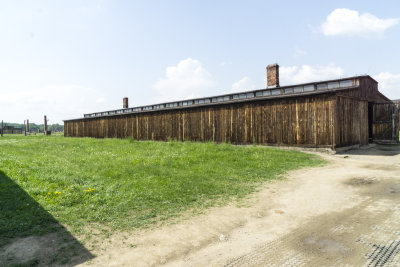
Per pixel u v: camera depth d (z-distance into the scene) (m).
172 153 12.38
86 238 4.10
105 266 3.28
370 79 18.66
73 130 36.28
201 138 20.00
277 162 10.59
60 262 3.36
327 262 3.25
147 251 3.71
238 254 3.56
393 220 4.51
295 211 5.29
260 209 5.47
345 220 4.65
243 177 8.30
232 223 4.75
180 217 5.09
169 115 22.56
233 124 17.97
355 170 9.20
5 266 3.19
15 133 57.00
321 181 7.77
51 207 5.26
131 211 5.40
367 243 3.71
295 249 3.65
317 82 17.55
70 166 9.30
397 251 3.45
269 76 19.78
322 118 13.87
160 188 6.89
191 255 3.57
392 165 10.00
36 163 9.34
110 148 15.49
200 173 8.68
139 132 25.62
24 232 4.20
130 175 8.27
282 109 15.51
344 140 14.50
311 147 14.25
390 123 19.44
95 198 5.94
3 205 5.19
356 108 16.22
